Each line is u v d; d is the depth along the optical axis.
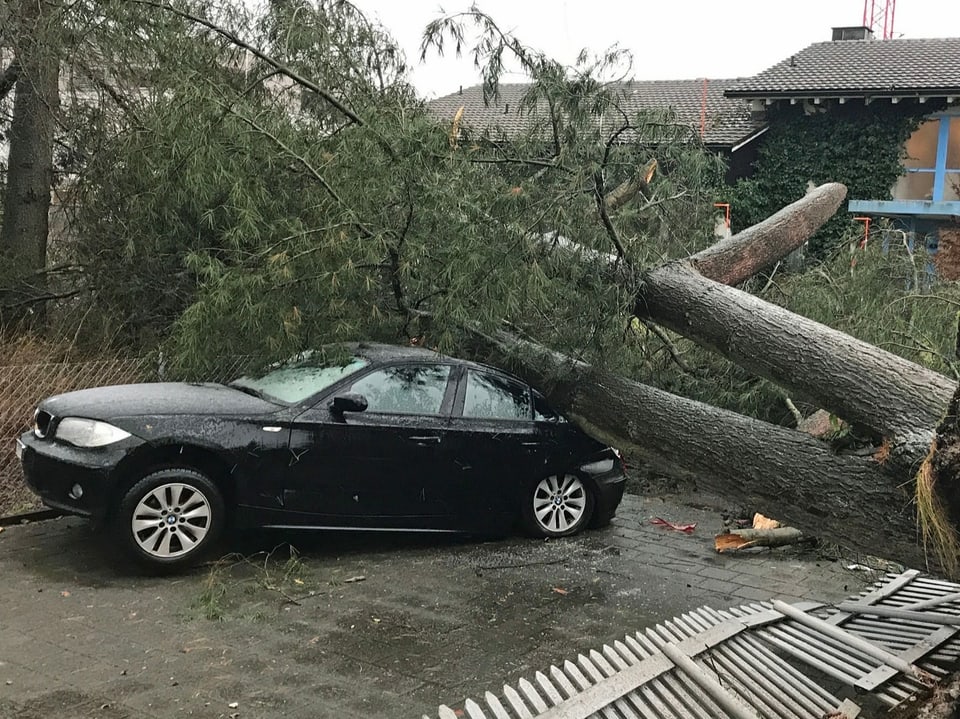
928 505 3.24
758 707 3.44
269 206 5.66
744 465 4.65
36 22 7.36
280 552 6.08
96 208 7.62
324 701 3.82
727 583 5.78
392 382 6.06
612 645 4.60
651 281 5.46
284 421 5.64
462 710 3.78
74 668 4.05
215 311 5.24
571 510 6.83
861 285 7.74
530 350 5.95
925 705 3.53
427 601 5.22
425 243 5.52
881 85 19.77
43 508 6.64
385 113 5.80
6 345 7.45
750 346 4.86
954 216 19.23
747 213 21.12
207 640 4.46
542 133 5.80
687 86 26.08
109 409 5.43
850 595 5.56
